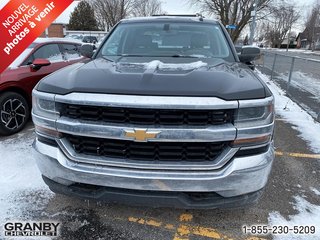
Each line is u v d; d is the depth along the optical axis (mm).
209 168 2072
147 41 3533
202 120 2010
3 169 3488
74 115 2141
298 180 3420
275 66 11828
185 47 3426
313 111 6516
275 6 36000
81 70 2477
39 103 2287
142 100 1964
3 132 4496
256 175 2133
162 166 2076
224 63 2912
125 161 2113
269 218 2725
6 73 4570
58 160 2223
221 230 2566
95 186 2266
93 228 2564
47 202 2893
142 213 2762
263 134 2121
